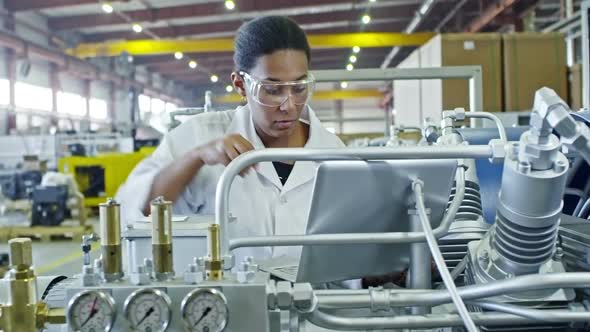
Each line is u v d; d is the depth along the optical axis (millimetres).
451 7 7195
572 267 795
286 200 1218
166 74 12336
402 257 834
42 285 828
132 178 1158
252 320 622
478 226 998
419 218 730
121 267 657
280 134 1107
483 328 743
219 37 8812
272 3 6812
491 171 1416
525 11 6023
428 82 3686
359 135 8211
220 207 716
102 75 9195
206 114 1377
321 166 685
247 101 1159
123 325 618
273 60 984
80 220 4754
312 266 770
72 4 6957
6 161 6605
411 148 693
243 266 652
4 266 3287
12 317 642
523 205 656
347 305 694
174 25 8320
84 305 609
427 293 697
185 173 1038
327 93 13359
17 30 7559
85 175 6047
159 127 2111
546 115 600
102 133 7289
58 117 9000
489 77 3488
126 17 7500
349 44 7699
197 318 608
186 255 914
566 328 749
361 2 6996
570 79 3521
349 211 737
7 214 4816
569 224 867
